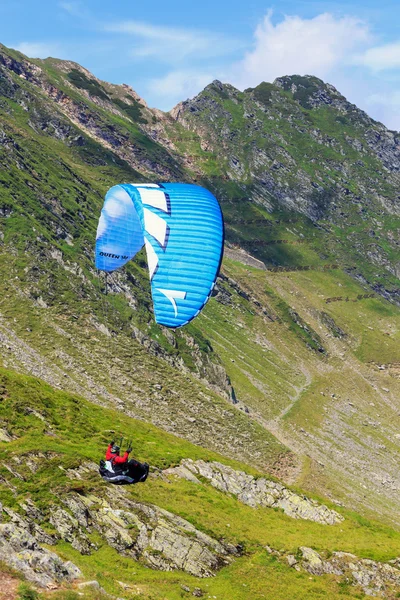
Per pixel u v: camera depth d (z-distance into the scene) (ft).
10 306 442.50
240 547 200.44
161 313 118.93
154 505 195.93
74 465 191.52
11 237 510.58
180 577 168.45
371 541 244.83
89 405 300.40
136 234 138.10
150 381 447.01
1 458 180.55
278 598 176.86
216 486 252.83
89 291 516.73
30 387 268.62
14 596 87.66
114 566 156.76
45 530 155.43
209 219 126.11
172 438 309.83
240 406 550.36
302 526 248.93
